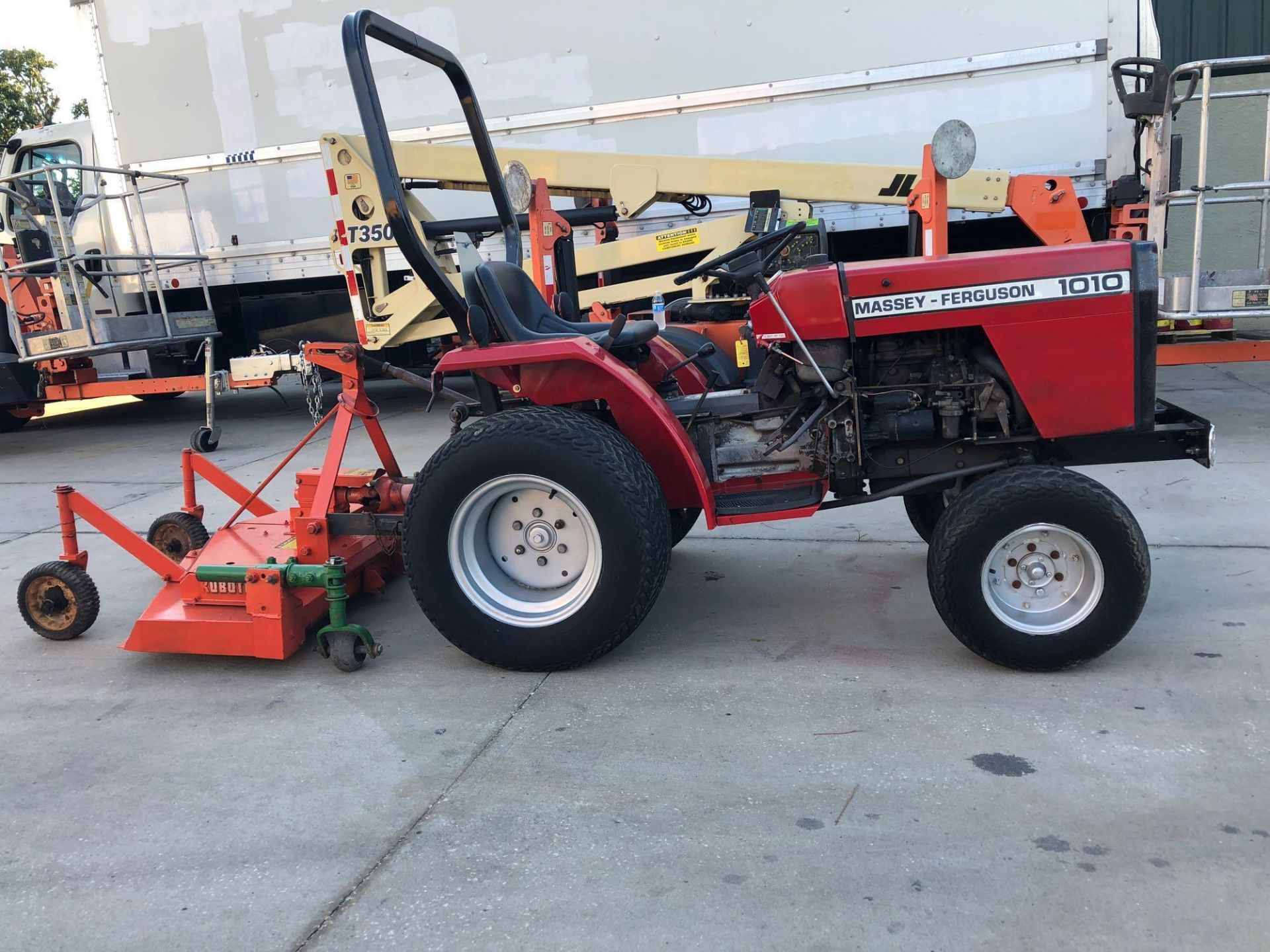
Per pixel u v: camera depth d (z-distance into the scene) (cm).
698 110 621
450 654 307
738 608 334
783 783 218
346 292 855
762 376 300
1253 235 829
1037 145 571
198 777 236
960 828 197
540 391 285
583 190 600
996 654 264
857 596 340
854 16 582
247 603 296
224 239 752
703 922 173
